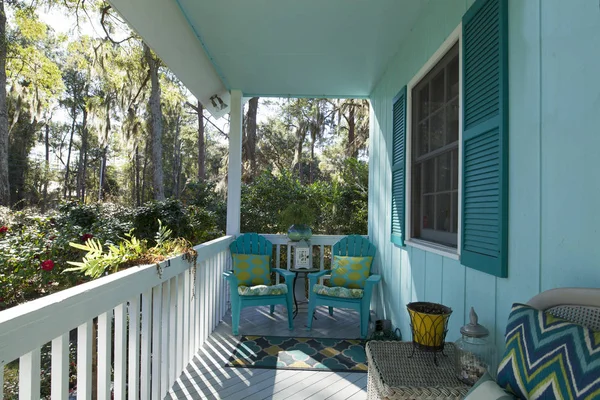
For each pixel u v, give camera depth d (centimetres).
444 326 172
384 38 327
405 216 314
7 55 1012
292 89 465
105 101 955
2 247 435
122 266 200
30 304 113
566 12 126
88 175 1903
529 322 111
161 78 1232
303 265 432
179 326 253
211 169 1753
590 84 115
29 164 1680
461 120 209
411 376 153
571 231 122
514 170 156
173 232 657
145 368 193
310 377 257
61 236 493
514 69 158
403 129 324
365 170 749
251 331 353
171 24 289
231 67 397
